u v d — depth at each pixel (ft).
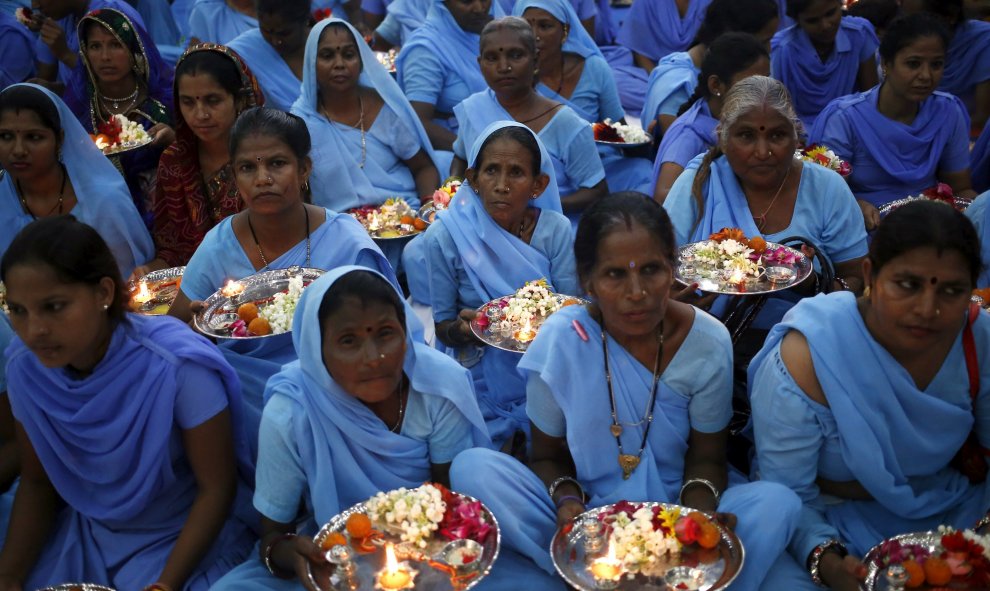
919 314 9.30
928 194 17.84
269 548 10.18
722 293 13.17
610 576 9.05
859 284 14.88
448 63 24.04
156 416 10.37
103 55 20.45
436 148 23.63
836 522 10.66
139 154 19.85
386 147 20.21
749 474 12.07
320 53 19.15
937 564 8.97
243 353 13.37
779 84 14.30
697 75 21.75
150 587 9.85
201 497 10.80
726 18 21.08
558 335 10.78
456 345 14.35
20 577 10.62
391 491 10.16
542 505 10.51
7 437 12.34
